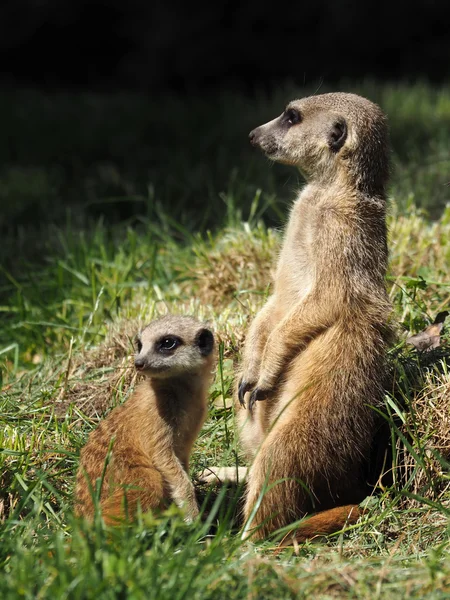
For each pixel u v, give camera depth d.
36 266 12.59
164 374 6.71
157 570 4.98
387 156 7.62
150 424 6.76
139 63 28.78
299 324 7.10
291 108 7.74
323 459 6.88
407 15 28.22
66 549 5.42
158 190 16.42
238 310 9.62
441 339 8.24
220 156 18.25
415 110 20.88
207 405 7.65
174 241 12.71
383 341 7.22
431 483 6.74
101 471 6.45
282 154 7.74
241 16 28.55
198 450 7.81
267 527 6.70
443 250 10.47
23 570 5.04
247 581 5.12
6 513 6.64
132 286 10.77
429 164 15.87
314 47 28.47
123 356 9.10
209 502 7.24
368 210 7.36
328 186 7.47
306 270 7.44
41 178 17.55
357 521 6.61
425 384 7.41
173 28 28.53
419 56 28.31
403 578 5.40
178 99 25.97
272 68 28.34
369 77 27.09
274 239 10.80
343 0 28.28
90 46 29.66
